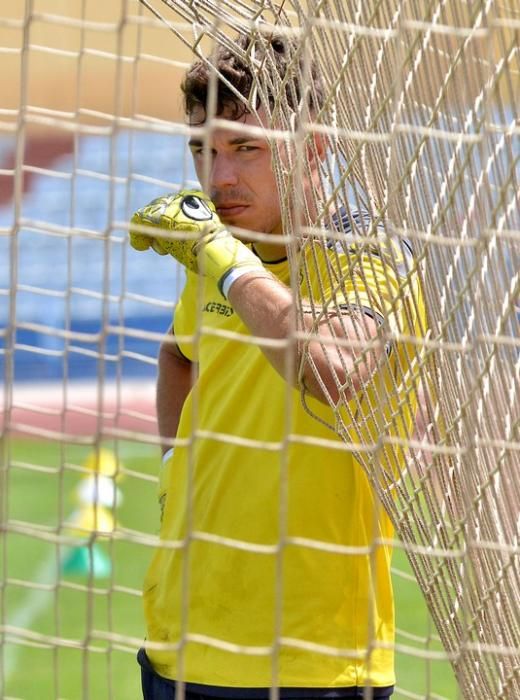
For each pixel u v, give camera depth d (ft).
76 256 125.18
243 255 27.20
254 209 29.04
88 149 126.41
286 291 26.76
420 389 26.35
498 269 25.17
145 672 30.96
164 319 121.70
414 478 26.45
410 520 26.71
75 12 102.53
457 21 23.82
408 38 24.29
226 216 29.25
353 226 25.05
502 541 25.66
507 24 20.95
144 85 121.60
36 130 128.16
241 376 29.86
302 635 28.07
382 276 26.78
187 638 23.65
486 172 22.93
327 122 25.52
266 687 28.12
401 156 24.79
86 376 114.93
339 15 25.26
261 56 28.66
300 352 26.04
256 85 26.55
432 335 25.16
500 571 25.41
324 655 28.04
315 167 27.50
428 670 29.66
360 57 25.05
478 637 26.08
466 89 24.02
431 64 24.47
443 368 25.13
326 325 26.45
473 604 25.94
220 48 29.25
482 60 23.31
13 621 63.31
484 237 22.59
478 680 26.13
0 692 28.27
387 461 26.68
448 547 26.02
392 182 23.15
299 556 28.27
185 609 23.58
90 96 121.70
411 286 24.95
